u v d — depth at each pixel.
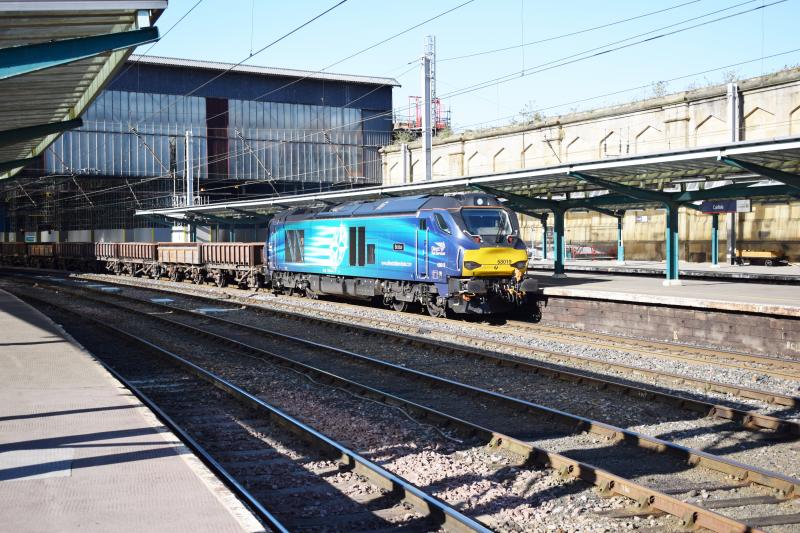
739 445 9.83
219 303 29.09
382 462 9.08
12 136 16.42
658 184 26.92
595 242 52.19
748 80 37.88
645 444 9.44
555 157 48.56
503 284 21.69
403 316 23.70
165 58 65.38
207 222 49.38
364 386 12.80
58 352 14.50
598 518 7.22
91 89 15.87
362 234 25.98
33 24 11.85
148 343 17.83
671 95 41.47
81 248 57.53
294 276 31.42
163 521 5.85
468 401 12.30
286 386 13.72
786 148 16.69
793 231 41.16
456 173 56.94
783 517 7.22
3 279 49.62
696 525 6.91
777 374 14.05
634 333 19.89
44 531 5.64
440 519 7.04
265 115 69.12
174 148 65.88
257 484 8.18
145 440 8.13
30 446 7.90
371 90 73.31
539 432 10.46
